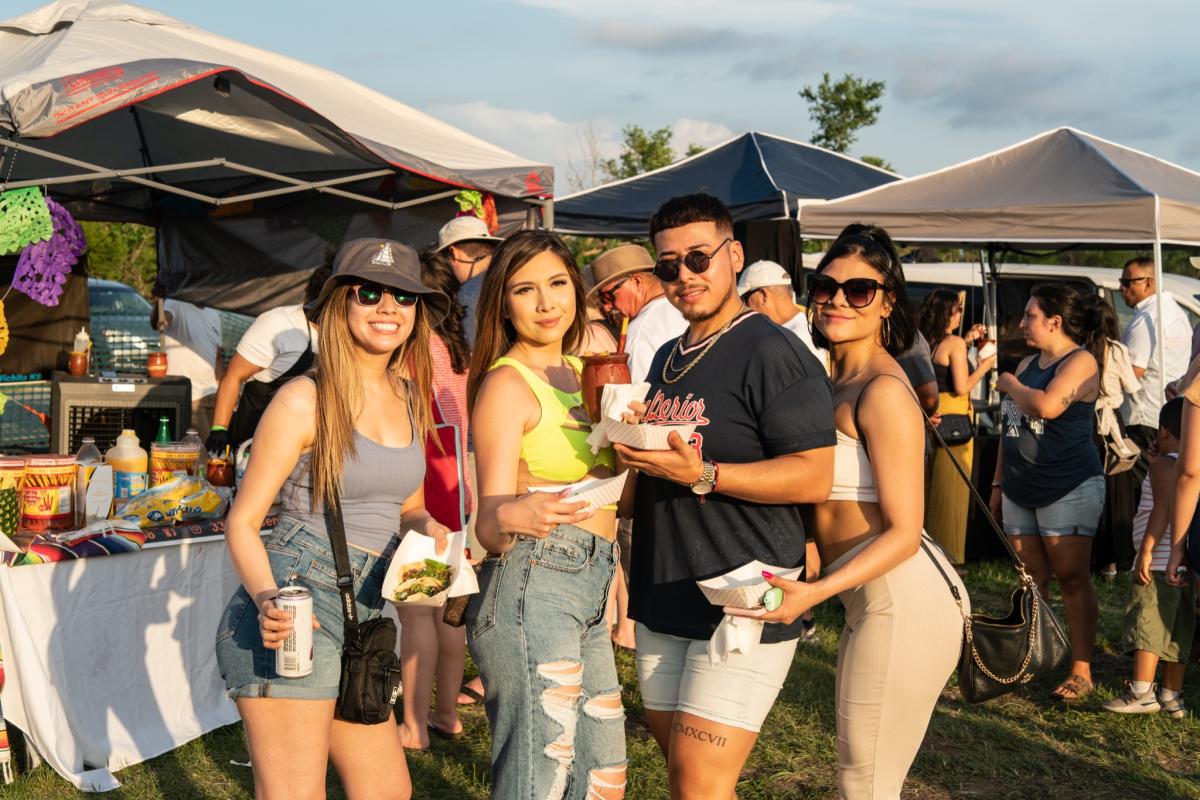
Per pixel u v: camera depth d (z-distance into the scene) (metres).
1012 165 8.08
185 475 4.70
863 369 2.90
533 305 2.81
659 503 2.85
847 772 2.87
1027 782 4.39
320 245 8.02
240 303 8.48
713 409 2.75
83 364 6.22
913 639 2.77
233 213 8.32
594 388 2.70
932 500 7.75
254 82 5.08
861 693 2.81
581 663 2.75
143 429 5.66
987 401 10.03
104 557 4.11
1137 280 8.84
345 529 2.76
